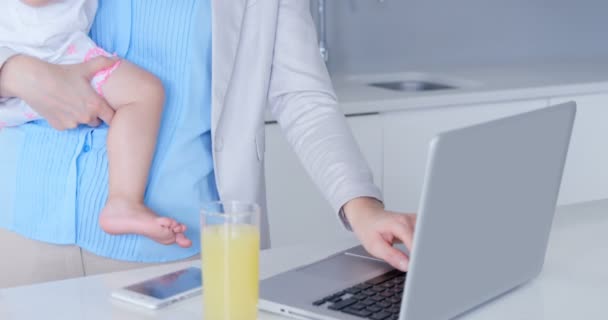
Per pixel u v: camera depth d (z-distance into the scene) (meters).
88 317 1.10
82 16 1.50
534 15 3.48
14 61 1.39
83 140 1.44
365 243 1.26
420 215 0.96
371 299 1.11
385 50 3.28
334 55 3.21
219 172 1.48
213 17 1.43
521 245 1.18
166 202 1.47
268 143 2.51
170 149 1.47
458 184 1.00
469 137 1.00
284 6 1.51
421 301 1.01
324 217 2.64
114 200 1.41
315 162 1.39
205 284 1.04
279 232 2.59
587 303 1.16
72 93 1.40
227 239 1.01
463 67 3.38
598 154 3.01
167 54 1.47
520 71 3.26
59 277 1.45
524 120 1.10
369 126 2.64
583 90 2.93
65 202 1.42
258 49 1.48
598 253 1.37
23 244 1.45
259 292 1.14
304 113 1.46
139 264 1.46
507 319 1.10
